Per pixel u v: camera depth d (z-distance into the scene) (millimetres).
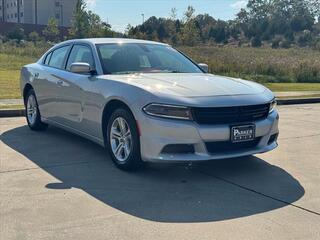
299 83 20547
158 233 3715
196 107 4891
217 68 23312
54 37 79188
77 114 6363
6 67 23219
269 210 4266
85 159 6020
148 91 5090
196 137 4875
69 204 4348
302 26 118875
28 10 118875
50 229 3768
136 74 5934
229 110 5027
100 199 4500
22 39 73562
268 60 26484
